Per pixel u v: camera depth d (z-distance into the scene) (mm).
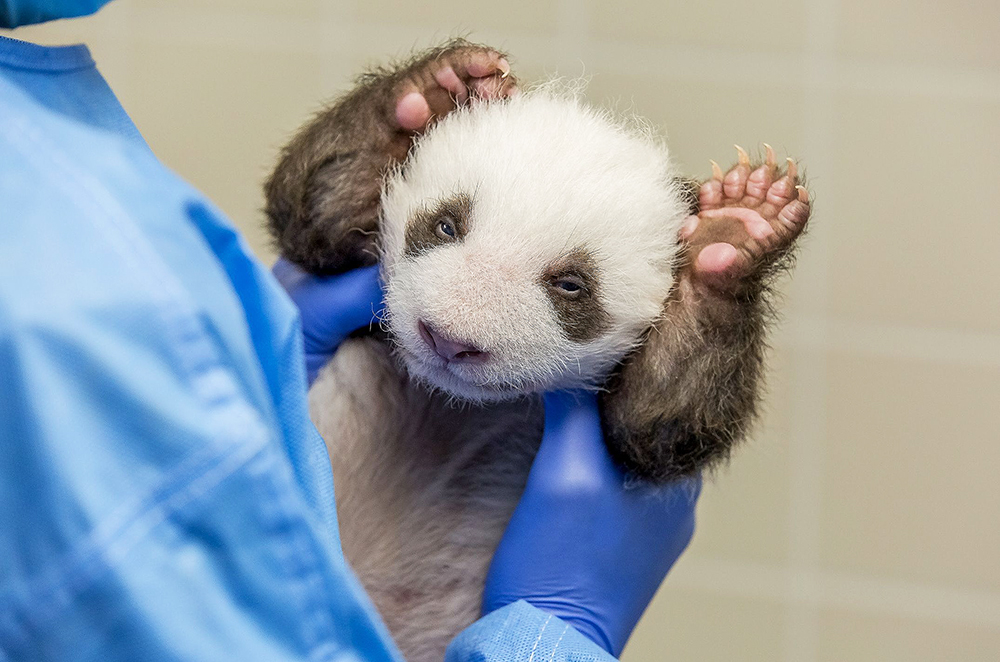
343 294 1508
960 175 2803
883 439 2863
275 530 609
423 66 1559
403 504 1496
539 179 1357
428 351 1336
